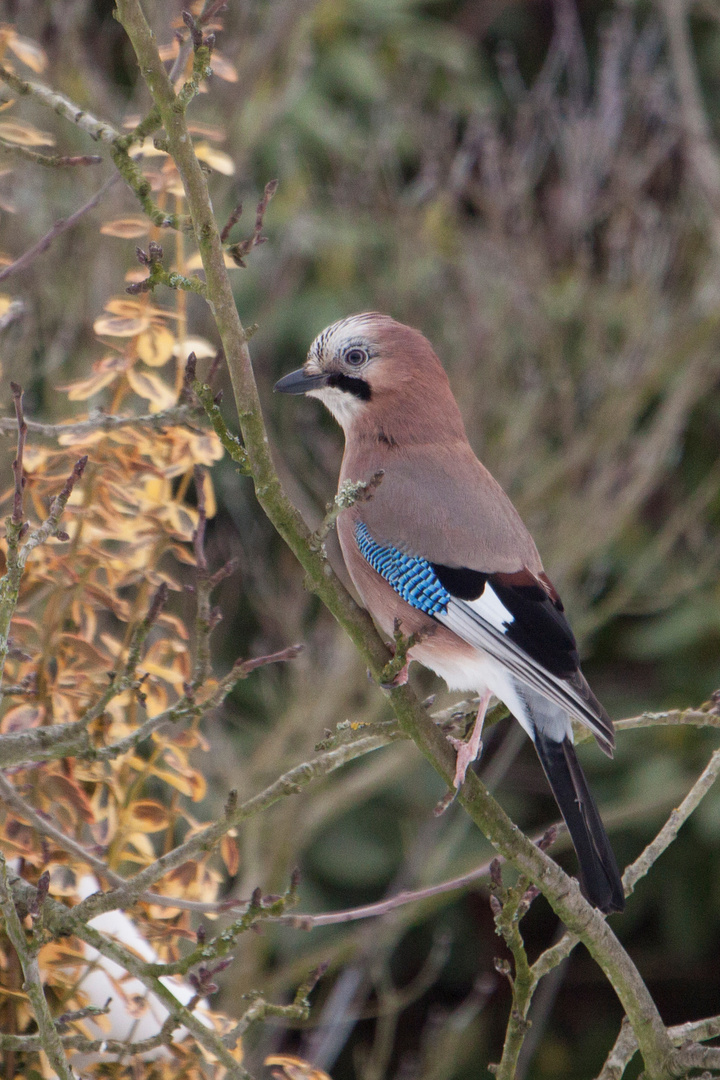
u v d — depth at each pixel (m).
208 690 5.59
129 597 9.13
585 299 11.13
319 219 11.55
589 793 5.77
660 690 12.16
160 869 4.66
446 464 6.89
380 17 12.43
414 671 11.09
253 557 10.96
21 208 9.20
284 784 4.79
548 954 5.18
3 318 5.38
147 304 5.52
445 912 12.28
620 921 11.71
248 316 11.48
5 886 4.33
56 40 9.99
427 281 11.38
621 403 11.02
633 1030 5.28
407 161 12.91
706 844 11.58
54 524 4.36
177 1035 5.12
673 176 12.72
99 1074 5.17
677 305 11.66
